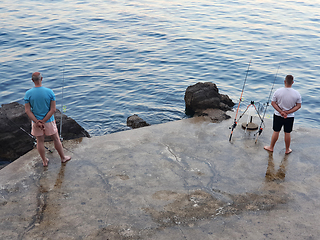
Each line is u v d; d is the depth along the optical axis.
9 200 4.54
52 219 4.16
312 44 17.95
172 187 4.90
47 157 5.74
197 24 22.67
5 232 3.92
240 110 9.09
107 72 13.18
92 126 8.85
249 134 6.79
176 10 28.31
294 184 5.04
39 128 5.03
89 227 4.02
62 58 14.72
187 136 6.65
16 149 6.46
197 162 5.64
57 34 18.88
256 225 4.11
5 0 29.86
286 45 17.72
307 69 13.91
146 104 10.30
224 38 19.00
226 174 5.29
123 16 25.12
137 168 5.41
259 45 17.64
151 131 6.85
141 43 17.64
